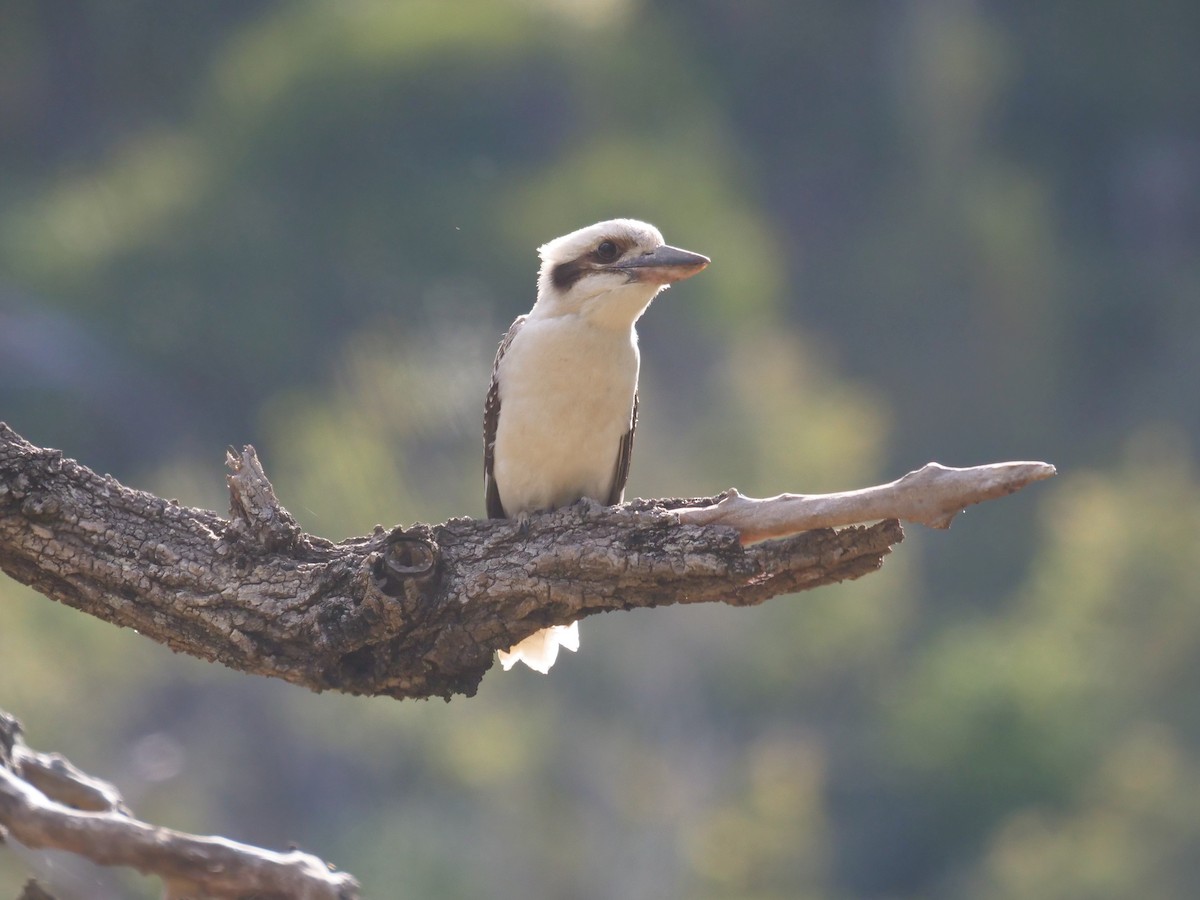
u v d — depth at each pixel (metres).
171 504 5.61
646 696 16.66
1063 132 36.28
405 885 14.92
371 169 25.52
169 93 30.11
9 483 5.47
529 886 15.37
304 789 15.34
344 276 24.14
